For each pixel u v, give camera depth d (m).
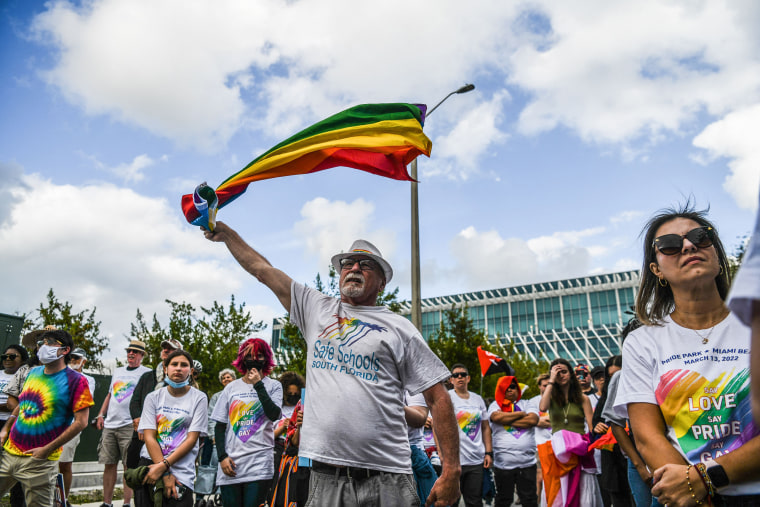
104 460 8.25
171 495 5.44
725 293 2.60
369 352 3.34
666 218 2.67
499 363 9.00
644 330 2.60
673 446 2.32
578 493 6.15
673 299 2.72
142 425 5.78
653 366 2.49
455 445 3.33
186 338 18.05
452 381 8.01
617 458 6.05
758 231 0.99
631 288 85.25
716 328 2.38
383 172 4.16
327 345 3.45
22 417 5.71
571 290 89.25
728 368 2.28
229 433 6.12
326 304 3.66
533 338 89.19
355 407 3.23
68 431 5.68
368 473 3.19
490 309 93.94
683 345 2.42
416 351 3.45
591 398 8.09
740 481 2.03
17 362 8.02
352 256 3.74
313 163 4.10
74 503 8.99
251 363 6.24
